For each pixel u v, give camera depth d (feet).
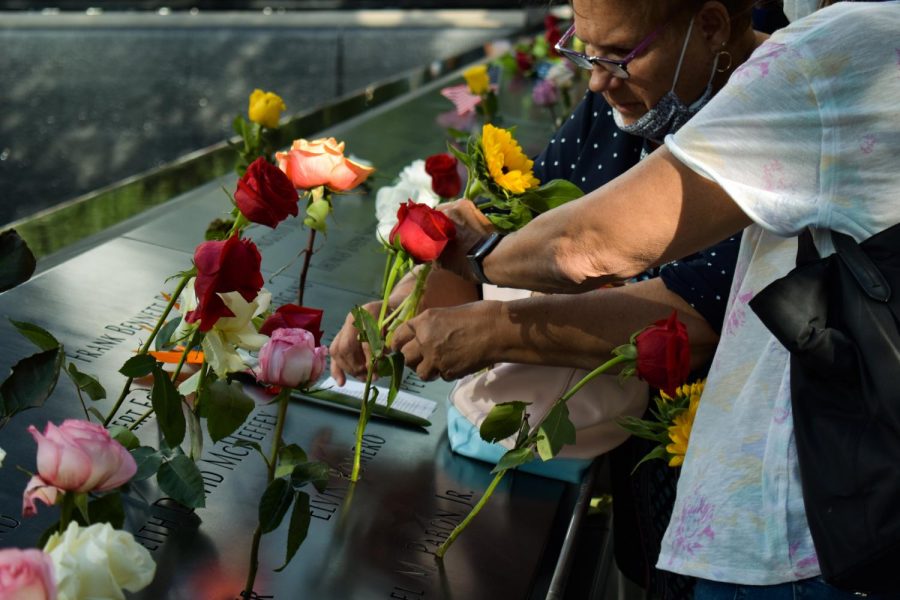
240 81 22.75
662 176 3.93
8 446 5.09
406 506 5.24
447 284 5.91
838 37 3.65
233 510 4.95
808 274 3.72
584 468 5.62
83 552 3.21
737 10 4.72
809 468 3.71
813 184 3.70
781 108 3.69
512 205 4.83
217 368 4.57
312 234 6.31
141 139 18.28
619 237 4.03
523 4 5.66
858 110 3.61
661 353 4.37
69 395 5.57
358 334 5.48
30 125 18.51
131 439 4.65
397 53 26.00
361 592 4.57
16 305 6.44
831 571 3.62
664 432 4.90
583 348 5.18
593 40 4.81
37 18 26.86
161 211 8.55
